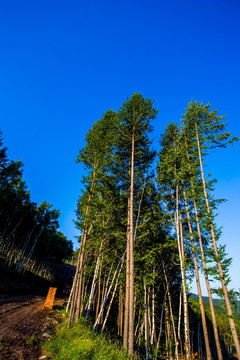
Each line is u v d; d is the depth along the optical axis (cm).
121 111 1447
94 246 1405
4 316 1062
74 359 595
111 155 1516
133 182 1427
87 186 1470
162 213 1619
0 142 2148
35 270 4019
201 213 1355
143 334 1869
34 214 3794
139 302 1739
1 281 2167
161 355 1609
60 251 4894
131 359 791
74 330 914
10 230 3366
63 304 2072
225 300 1036
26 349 661
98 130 1745
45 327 995
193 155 1598
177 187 1647
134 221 1502
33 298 2103
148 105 1406
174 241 1545
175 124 2011
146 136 1487
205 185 1389
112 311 2239
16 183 2992
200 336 2673
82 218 1360
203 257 1272
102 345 767
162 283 1788
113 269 1852
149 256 1451
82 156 1686
